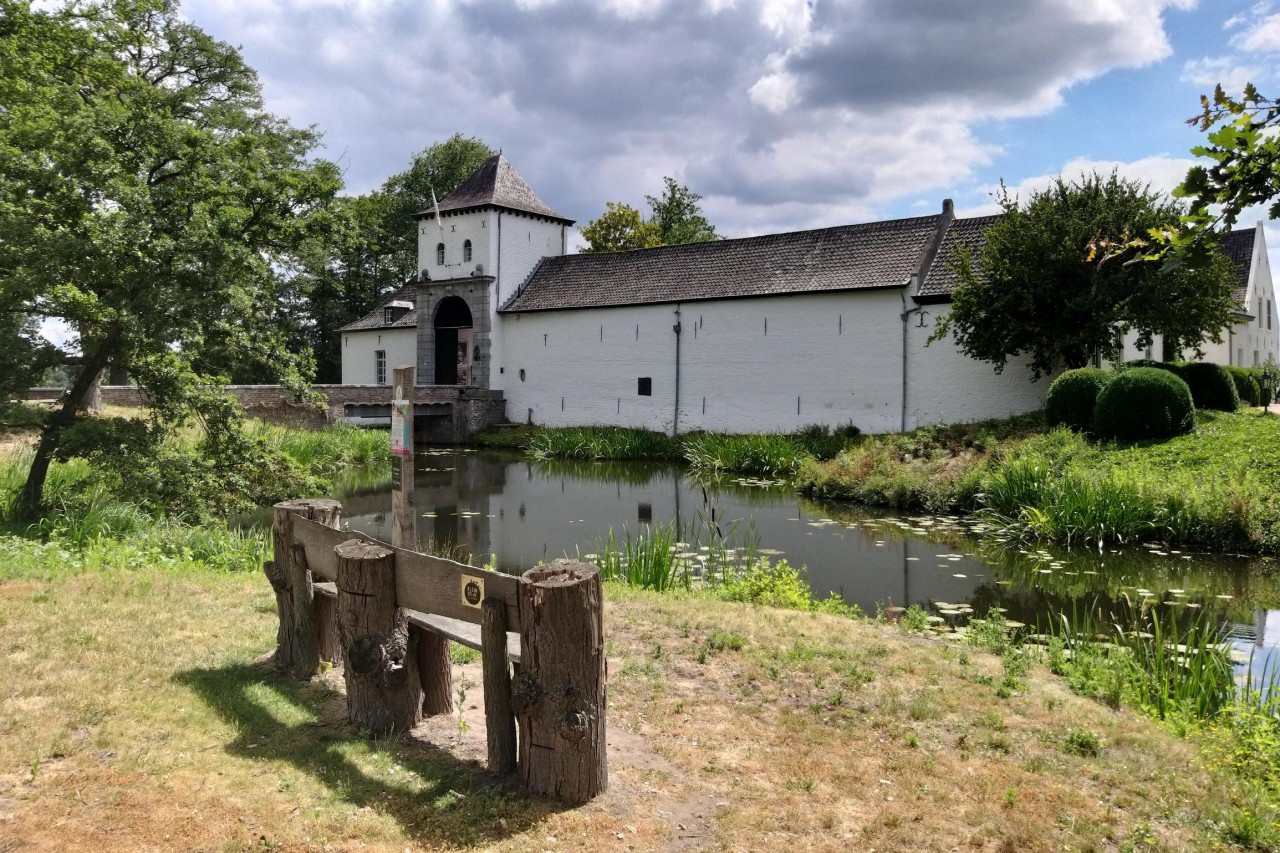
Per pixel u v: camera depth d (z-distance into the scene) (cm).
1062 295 1633
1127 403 1450
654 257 2697
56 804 315
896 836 330
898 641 581
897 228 2231
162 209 1053
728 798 356
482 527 1317
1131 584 938
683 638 566
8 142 1026
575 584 331
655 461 2261
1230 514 1096
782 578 816
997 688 490
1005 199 1741
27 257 957
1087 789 374
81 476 1166
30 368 981
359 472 1966
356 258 3991
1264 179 239
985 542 1167
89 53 1492
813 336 2242
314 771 355
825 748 406
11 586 620
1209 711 521
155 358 1035
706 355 2453
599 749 345
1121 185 1706
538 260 3019
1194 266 255
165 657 480
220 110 2211
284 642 477
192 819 312
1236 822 345
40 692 416
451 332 3103
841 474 1628
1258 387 2070
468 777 355
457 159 4134
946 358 2023
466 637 378
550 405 2802
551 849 308
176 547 880
